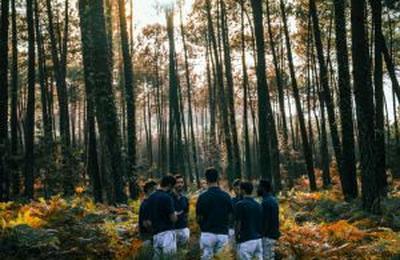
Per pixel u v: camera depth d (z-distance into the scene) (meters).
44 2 35.66
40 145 26.30
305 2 38.50
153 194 10.06
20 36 36.56
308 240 12.02
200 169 75.62
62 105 32.19
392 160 35.34
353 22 15.83
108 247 10.91
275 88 56.19
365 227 14.30
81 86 57.09
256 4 22.97
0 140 17.72
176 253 9.93
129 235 12.20
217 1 41.16
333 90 38.84
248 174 41.41
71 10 36.94
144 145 86.56
